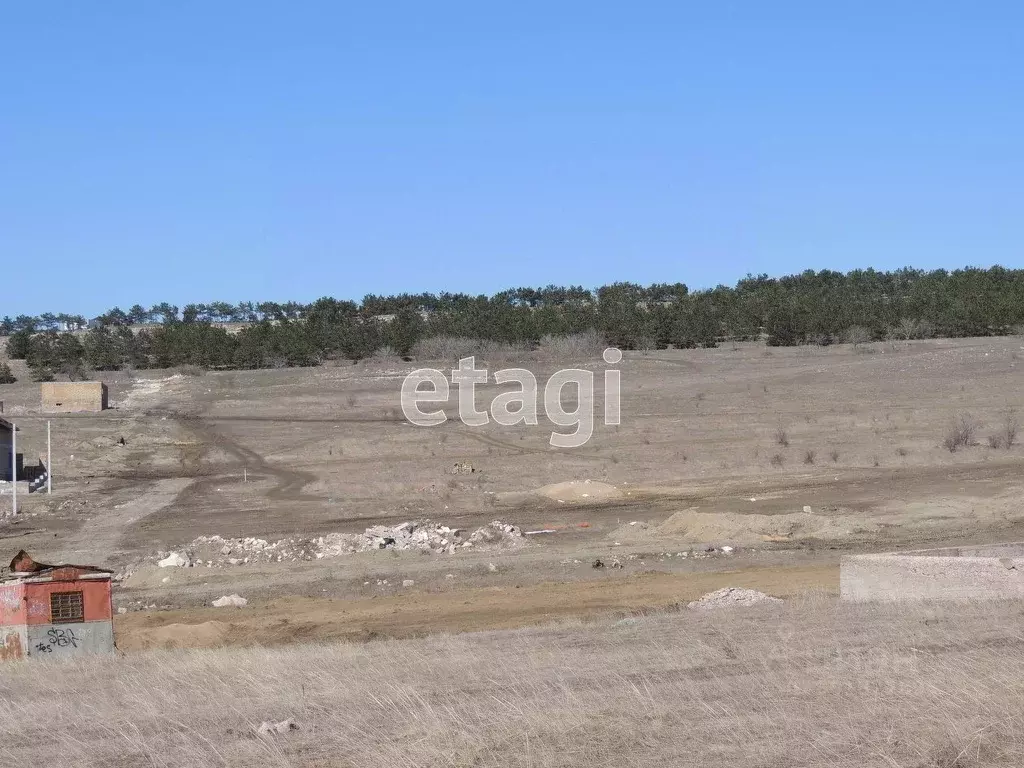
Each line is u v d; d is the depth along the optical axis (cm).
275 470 6825
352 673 1398
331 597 2973
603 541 3878
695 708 1002
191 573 3425
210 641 2295
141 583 3316
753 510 4594
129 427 8706
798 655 1288
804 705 987
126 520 4800
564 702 1046
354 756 919
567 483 5516
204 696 1297
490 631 2044
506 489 5709
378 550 3688
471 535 3991
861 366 10125
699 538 3878
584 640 1650
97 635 2030
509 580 3116
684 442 7038
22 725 1187
